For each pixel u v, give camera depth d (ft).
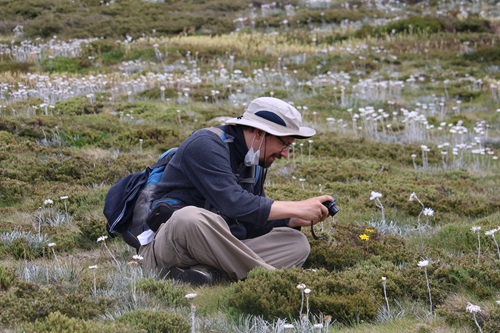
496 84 66.44
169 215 18.07
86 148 39.06
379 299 17.15
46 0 112.88
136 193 18.98
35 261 20.75
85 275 18.34
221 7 114.52
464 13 107.24
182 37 91.04
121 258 21.22
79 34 97.30
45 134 39.27
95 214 26.50
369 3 118.42
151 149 40.09
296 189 30.53
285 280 16.76
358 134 47.34
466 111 58.65
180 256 17.98
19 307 14.64
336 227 23.77
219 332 14.94
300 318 15.30
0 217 25.88
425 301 17.58
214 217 17.76
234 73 70.74
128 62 77.41
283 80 68.18
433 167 39.45
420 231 24.21
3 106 46.96
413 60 81.56
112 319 14.99
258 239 19.20
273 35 95.96
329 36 95.91
